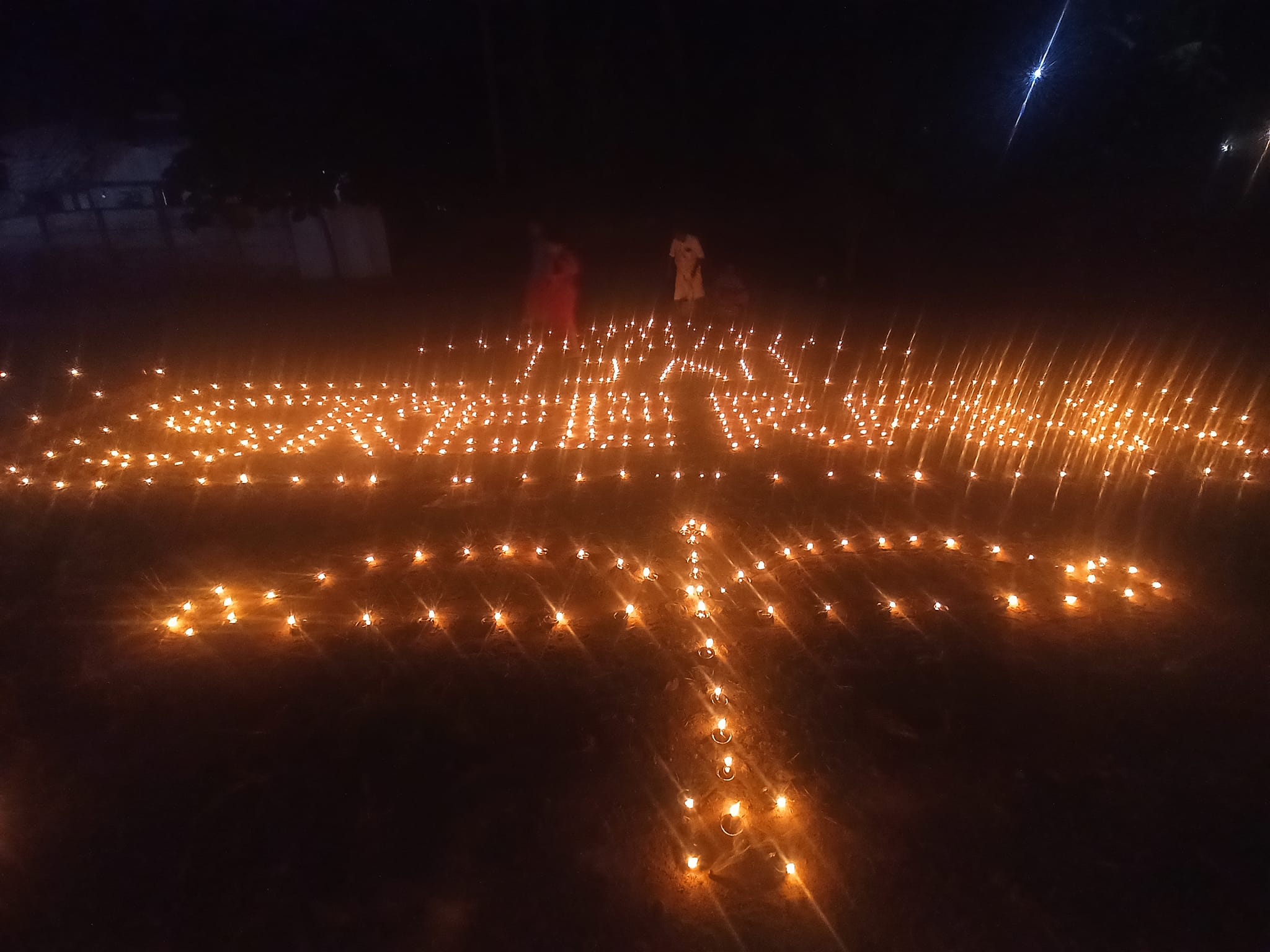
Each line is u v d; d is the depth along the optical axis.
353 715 4.97
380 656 5.55
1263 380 11.07
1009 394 11.27
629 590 6.31
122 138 20.81
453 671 5.37
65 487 8.48
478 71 20.78
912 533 7.16
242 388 12.41
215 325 17.55
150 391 12.19
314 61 18.94
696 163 22.27
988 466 8.67
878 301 19.06
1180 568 6.43
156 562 6.88
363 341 15.88
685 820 4.18
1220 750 4.53
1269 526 7.07
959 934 3.57
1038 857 3.92
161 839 4.14
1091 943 3.51
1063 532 7.08
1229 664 5.24
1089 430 9.67
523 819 4.20
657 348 14.70
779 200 22.50
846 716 4.89
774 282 21.52
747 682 5.22
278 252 22.98
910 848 3.99
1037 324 15.71
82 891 3.88
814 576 6.47
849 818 4.18
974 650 5.46
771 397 11.41
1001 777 4.39
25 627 5.93
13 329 16.98
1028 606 5.96
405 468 8.98
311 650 5.62
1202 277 17.20
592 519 7.57
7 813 4.32
